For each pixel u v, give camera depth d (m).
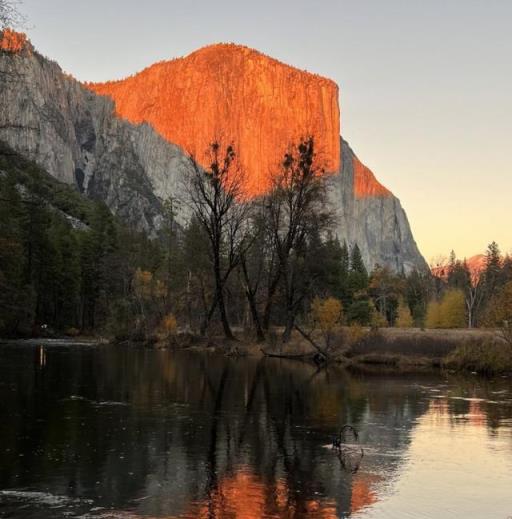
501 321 51.03
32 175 102.31
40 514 13.10
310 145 58.72
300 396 31.53
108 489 14.96
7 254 66.88
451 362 49.59
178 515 13.28
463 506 14.27
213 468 17.12
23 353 57.69
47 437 20.38
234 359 54.97
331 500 14.51
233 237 64.25
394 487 15.65
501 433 22.56
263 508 13.86
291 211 58.94
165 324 77.75
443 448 20.11
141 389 32.78
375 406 28.62
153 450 18.98
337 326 55.19
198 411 26.25
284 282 64.44
